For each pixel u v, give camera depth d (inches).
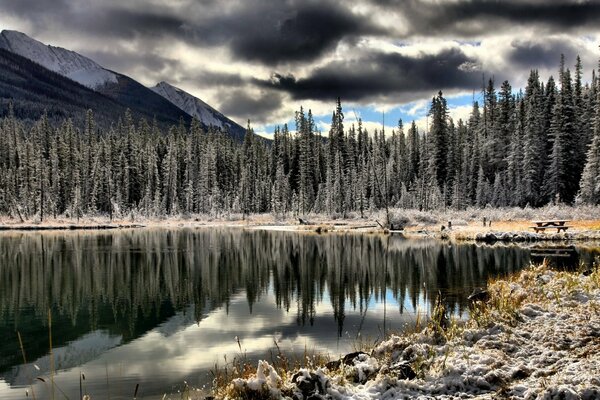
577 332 366.0
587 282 523.2
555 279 548.1
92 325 672.4
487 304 482.3
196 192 4249.5
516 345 359.3
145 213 3718.0
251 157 4783.5
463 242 1624.0
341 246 1635.1
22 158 3841.0
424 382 306.5
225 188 4466.0
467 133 3853.3
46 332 640.4
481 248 1412.4
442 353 352.5
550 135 2773.1
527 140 2790.4
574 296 471.8
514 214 2327.8
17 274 1110.4
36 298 858.8
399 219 2347.4
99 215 3627.0
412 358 340.8
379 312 691.4
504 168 3164.4
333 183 3863.2
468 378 302.2
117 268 1198.9
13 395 421.7
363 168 3627.0
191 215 3892.7
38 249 1627.7
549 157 2726.4
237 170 4682.6
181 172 4505.4
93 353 540.1
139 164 4178.2
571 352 333.4
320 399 284.8
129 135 4370.1
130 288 942.4
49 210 3484.3
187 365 489.4
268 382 296.0
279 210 3811.5
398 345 369.4
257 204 4126.5
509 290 530.9
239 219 3678.6
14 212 3410.4
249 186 4261.8
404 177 3998.5
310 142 4424.2
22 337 618.2
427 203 3137.3
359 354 380.2
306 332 601.0
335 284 938.7
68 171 3944.4
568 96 2790.4
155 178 4146.2
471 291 797.9
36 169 3649.1
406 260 1216.8
